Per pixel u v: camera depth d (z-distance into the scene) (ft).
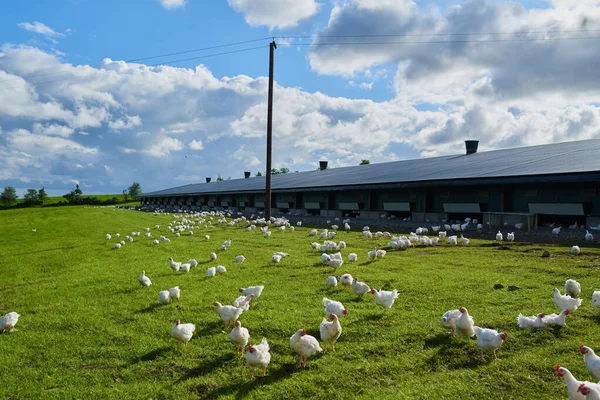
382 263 55.62
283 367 25.30
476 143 163.94
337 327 26.43
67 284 49.78
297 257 62.64
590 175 73.61
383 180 127.54
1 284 52.90
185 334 27.99
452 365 24.57
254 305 37.42
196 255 69.36
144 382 24.34
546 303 34.58
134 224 141.08
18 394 23.47
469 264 53.01
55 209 255.91
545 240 71.15
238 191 219.82
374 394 21.71
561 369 19.48
